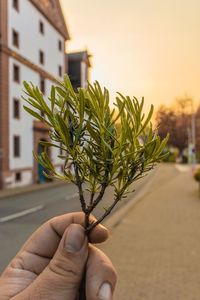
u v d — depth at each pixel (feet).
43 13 134.82
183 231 38.75
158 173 167.32
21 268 5.12
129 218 48.65
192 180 132.05
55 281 4.22
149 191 91.86
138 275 23.18
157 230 39.52
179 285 21.13
